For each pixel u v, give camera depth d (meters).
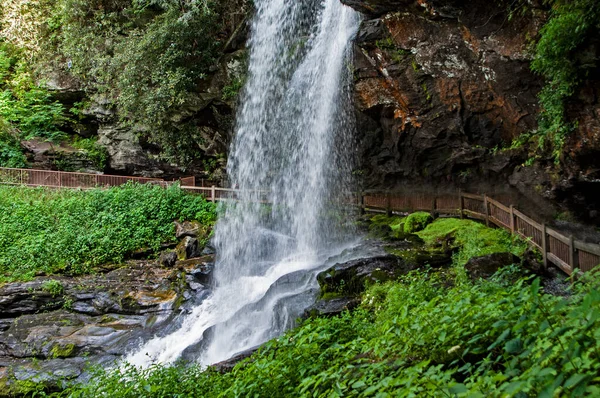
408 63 15.16
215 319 13.83
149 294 15.38
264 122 21.25
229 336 12.57
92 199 20.33
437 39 14.09
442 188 16.89
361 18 16.84
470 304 4.87
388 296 9.18
